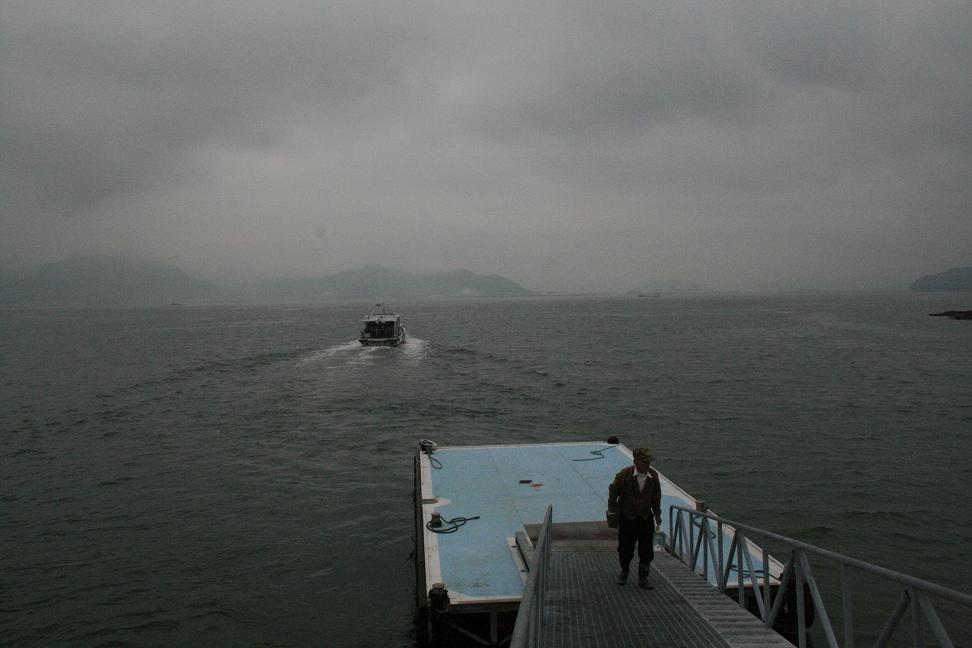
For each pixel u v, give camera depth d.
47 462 26.48
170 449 28.41
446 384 46.78
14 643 13.01
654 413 35.19
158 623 13.73
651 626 7.67
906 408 35.78
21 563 16.61
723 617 7.91
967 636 12.68
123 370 59.28
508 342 86.00
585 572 10.05
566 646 7.14
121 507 20.84
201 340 99.88
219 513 20.20
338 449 28.08
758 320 139.62
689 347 75.56
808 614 11.27
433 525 13.82
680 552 11.55
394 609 14.28
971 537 17.64
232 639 13.16
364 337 78.50
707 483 22.53
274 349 79.62
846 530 18.22
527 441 29.22
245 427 32.72
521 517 14.41
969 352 66.44
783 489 21.77
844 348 72.44
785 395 40.62
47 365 65.44
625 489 9.09
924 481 22.48
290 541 18.00
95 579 15.70
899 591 14.60
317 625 13.67
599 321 143.00
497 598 10.80
